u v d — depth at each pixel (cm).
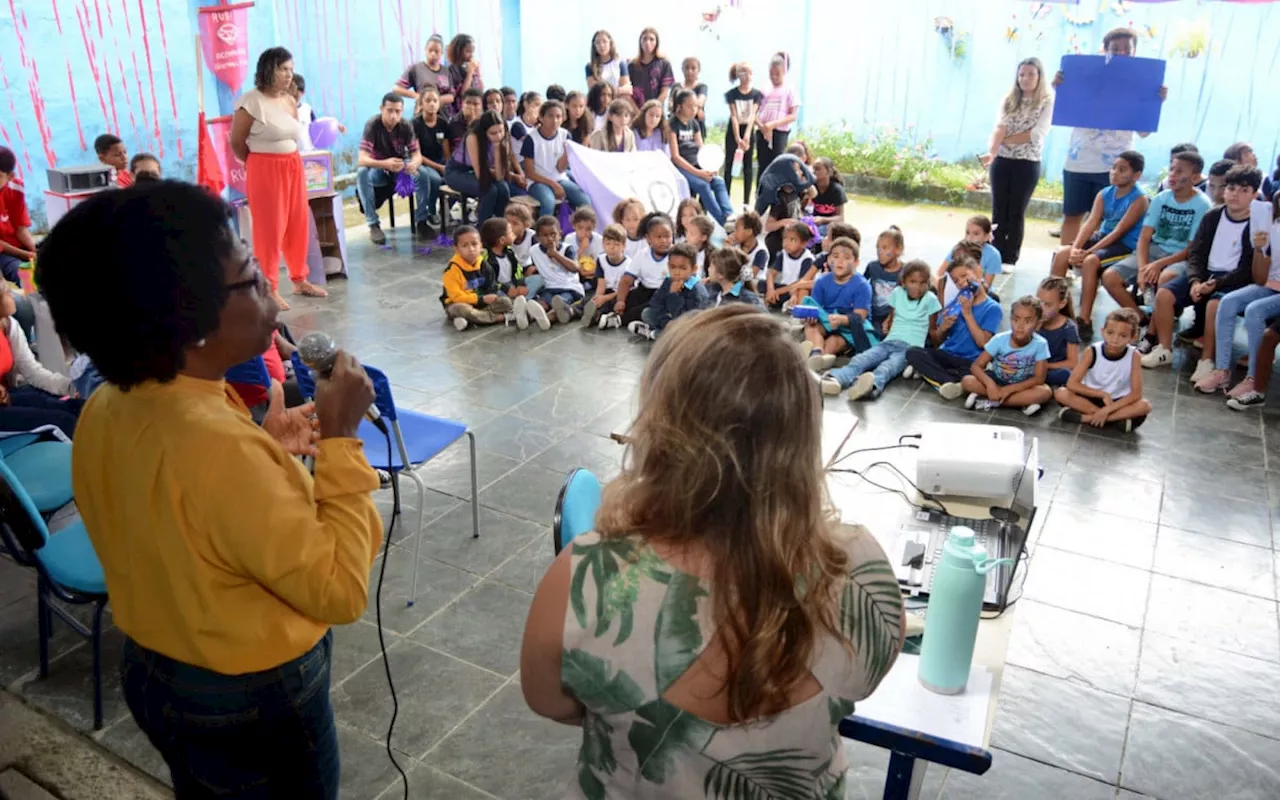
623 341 542
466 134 724
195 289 120
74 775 236
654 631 99
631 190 720
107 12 654
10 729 249
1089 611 305
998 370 460
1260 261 469
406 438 323
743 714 99
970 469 215
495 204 721
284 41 762
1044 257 722
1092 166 656
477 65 834
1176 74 793
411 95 830
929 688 155
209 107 725
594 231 620
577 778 112
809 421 101
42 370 382
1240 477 396
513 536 342
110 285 117
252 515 124
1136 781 239
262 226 576
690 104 802
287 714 141
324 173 617
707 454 98
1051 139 873
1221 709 264
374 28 831
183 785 145
